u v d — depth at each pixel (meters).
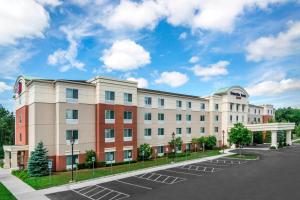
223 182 25.97
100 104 37.66
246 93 70.56
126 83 41.41
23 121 37.12
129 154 41.00
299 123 119.19
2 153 57.00
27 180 28.48
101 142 37.31
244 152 52.88
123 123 40.41
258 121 83.25
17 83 41.38
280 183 24.80
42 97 33.84
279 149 57.22
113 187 24.91
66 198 21.56
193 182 26.33
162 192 22.78
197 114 58.22
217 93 65.75
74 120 35.62
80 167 35.38
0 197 22.06
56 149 34.09
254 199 20.00
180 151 52.72
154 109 48.12
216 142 60.28
